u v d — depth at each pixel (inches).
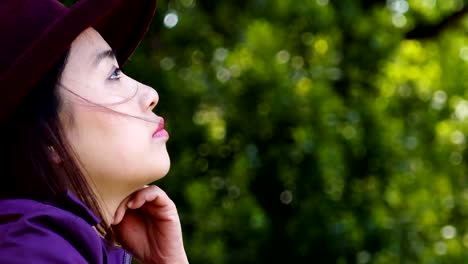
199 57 170.7
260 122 177.3
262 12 177.6
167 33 164.1
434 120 207.0
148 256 71.5
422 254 194.2
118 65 70.3
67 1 140.1
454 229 211.8
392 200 196.9
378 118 192.5
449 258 209.5
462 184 216.1
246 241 176.7
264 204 183.3
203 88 167.9
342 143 186.4
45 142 60.8
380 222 187.0
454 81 217.8
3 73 60.3
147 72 163.0
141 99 64.0
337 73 189.5
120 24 71.7
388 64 198.7
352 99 195.5
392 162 193.9
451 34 223.3
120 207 67.9
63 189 60.9
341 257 183.2
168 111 167.3
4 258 54.5
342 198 188.1
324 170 178.4
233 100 175.0
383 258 187.3
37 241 55.3
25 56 58.5
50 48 58.6
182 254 71.3
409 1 208.4
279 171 179.9
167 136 65.1
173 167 170.1
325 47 188.2
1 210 58.4
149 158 63.0
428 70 212.7
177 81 165.5
